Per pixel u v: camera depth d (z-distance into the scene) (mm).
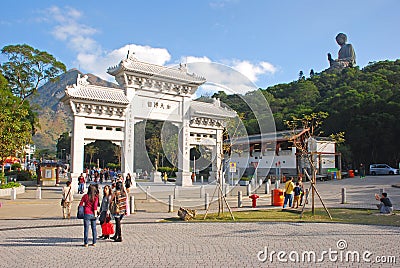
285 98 77312
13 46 43094
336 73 101062
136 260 8500
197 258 8625
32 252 9461
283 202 20078
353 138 54562
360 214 16172
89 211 10219
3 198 25109
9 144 28938
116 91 31766
